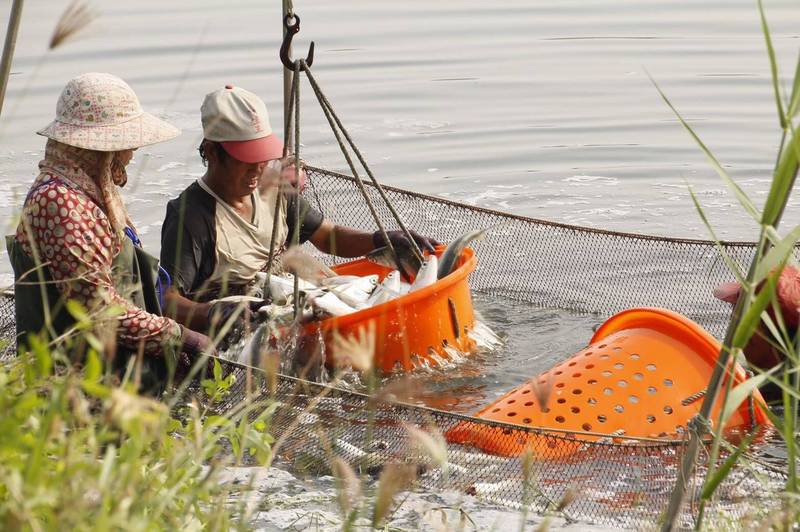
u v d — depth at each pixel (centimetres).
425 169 2625
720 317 1844
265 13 4194
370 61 3528
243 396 1309
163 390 1370
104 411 739
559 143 2805
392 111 3061
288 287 1664
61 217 1317
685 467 887
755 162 2636
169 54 3569
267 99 3109
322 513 1070
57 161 1355
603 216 2322
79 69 3381
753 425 1353
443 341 1627
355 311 1570
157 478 780
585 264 2008
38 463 655
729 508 1046
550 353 1739
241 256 1745
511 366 1681
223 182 1720
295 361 1530
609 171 2617
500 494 1141
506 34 3872
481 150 2762
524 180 2559
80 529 651
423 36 3856
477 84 3297
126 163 1417
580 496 1123
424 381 1592
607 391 1342
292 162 1942
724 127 2873
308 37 3831
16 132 2847
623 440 1244
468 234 1755
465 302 1692
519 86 3275
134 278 1423
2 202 2372
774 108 3003
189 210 1706
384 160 2683
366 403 1233
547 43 3750
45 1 4397
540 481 1156
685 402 1339
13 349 1402
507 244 2055
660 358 1384
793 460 841
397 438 1209
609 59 3531
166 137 1388
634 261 1991
